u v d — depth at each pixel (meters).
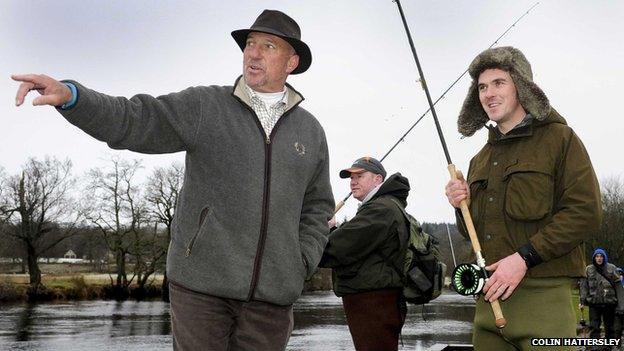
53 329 18.59
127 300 40.62
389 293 4.33
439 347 8.27
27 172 42.56
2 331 17.84
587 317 14.94
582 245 3.01
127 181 46.00
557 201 2.98
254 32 3.26
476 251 3.04
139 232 45.72
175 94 2.98
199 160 2.98
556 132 3.02
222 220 2.90
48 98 2.42
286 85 3.38
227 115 3.01
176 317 2.91
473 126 3.59
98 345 14.18
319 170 3.41
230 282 2.85
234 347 3.05
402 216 4.38
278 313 3.10
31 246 41.84
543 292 2.97
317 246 3.29
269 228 2.96
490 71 3.21
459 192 3.28
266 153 3.02
